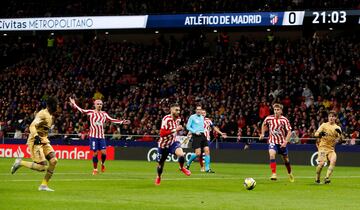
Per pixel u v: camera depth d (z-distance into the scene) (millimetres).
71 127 79125
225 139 72188
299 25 76750
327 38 87375
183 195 30688
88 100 86375
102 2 92062
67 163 62938
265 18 78125
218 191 33031
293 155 65688
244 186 34344
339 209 25891
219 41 92062
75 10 91875
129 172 49281
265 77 82000
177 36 100562
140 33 101438
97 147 47062
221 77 85312
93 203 26625
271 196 30844
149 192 31984
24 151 75938
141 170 52312
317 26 80500
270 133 41719
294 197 30562
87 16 85188
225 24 80062
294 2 81562
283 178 43844
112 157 73062
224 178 42781
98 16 84938
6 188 32812
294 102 76688
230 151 68750
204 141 51406
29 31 90250
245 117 74062
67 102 85250
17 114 87312
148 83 87438
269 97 77625
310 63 81688
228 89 80750
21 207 24906
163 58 93250
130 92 86312
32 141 31438
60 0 94125
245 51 88375
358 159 63344
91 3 92688
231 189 34312
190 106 79312
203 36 95688
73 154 74375
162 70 91375
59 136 79625
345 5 79312
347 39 86875
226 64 87438
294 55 84375
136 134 75625
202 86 83625
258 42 90438
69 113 83000
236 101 76625
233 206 26359
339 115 69875
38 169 31703
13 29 87188
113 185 35812
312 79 79062
